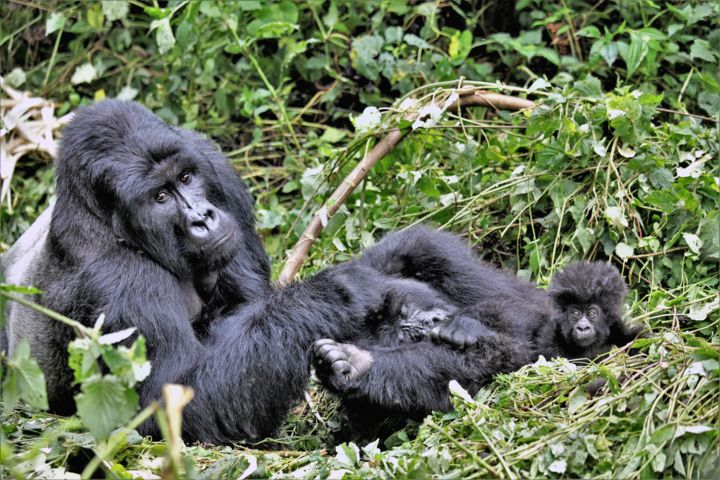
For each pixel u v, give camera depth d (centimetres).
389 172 1348
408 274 1141
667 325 1049
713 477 780
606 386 873
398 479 803
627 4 1552
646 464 774
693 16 1430
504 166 1322
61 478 804
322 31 1555
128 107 1031
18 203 1572
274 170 1536
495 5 1625
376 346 1005
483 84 1289
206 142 1134
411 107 1281
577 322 1005
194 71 1617
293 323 983
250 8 1520
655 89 1434
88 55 1689
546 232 1244
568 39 1547
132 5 1733
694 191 1182
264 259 1150
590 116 1238
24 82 1689
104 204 994
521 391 892
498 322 1005
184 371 972
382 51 1588
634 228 1185
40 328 1029
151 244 984
